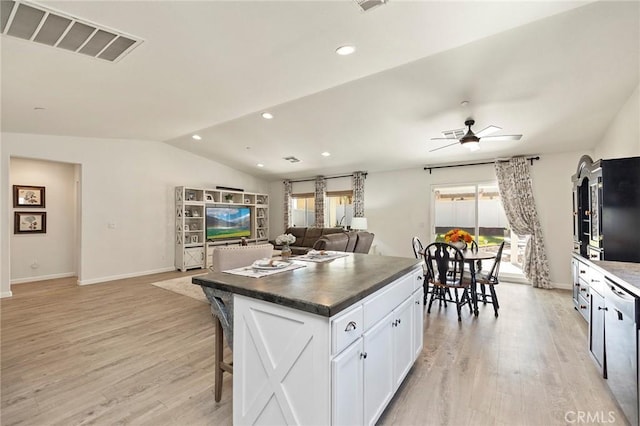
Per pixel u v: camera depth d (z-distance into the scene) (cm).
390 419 191
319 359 139
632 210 287
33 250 590
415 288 254
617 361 198
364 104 413
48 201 607
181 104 403
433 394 217
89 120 459
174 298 466
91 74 296
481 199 612
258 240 895
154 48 252
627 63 286
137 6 196
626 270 225
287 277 195
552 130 441
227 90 356
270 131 552
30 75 290
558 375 241
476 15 221
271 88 354
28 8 195
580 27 243
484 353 280
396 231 700
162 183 684
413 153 587
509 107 381
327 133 529
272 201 937
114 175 607
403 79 340
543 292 500
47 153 522
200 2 194
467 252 423
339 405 142
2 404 208
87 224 568
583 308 345
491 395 215
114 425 187
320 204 830
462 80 331
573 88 333
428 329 341
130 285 550
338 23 224
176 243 702
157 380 238
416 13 214
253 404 165
